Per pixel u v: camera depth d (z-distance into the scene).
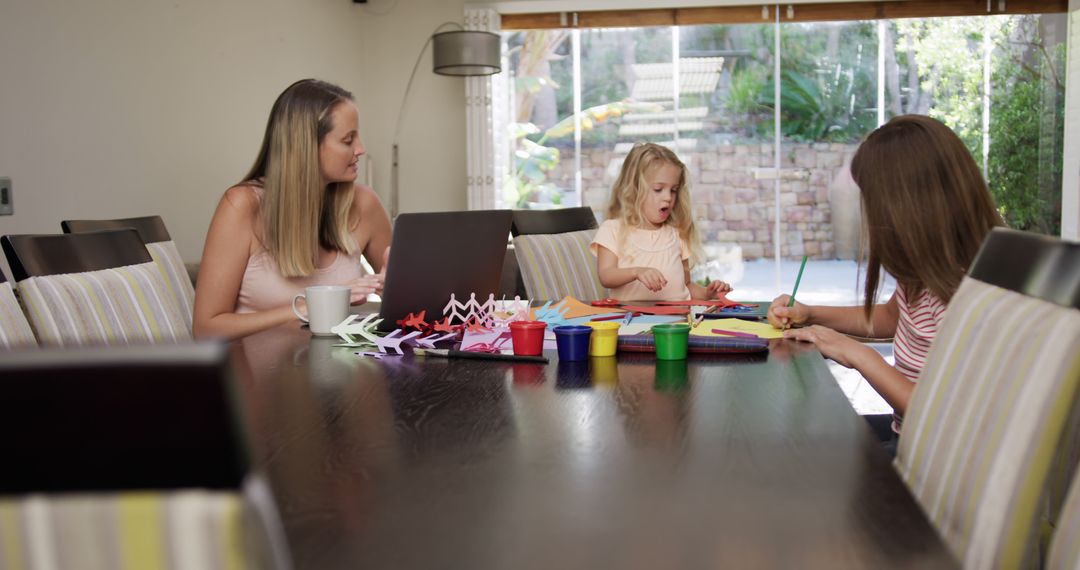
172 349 0.45
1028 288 1.06
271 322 2.11
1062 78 7.14
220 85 5.10
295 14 6.11
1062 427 0.92
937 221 1.54
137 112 4.28
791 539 0.73
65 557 0.47
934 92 7.32
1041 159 7.23
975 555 0.95
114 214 4.09
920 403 1.19
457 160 7.46
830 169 7.46
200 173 4.87
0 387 0.45
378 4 7.43
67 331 1.65
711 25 7.44
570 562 0.69
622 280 2.73
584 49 7.52
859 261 1.81
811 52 7.39
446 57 6.26
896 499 0.82
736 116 7.49
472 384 1.36
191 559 0.46
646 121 7.54
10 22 3.45
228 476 0.46
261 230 2.28
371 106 7.50
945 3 7.22
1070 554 0.85
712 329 1.76
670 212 2.97
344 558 0.70
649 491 0.85
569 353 1.55
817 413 1.14
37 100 3.59
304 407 1.22
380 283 2.05
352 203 2.45
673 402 1.21
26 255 1.65
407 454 0.98
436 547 0.72
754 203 7.55
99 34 3.99
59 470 0.46
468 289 2.03
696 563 0.68
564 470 0.91
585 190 7.60
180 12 4.67
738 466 0.92
